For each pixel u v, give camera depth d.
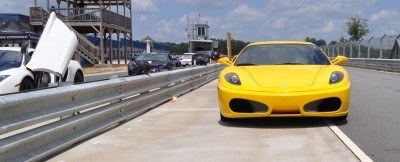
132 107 8.50
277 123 7.46
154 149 5.77
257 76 7.21
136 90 8.69
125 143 6.16
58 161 5.23
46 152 5.20
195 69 15.52
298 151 5.52
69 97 5.99
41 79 9.79
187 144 6.02
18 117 4.78
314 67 7.62
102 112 6.95
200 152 5.55
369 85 15.93
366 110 9.09
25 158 4.79
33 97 5.04
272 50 8.45
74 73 11.69
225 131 6.88
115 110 7.53
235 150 5.62
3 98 4.52
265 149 5.65
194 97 12.27
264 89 6.89
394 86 15.43
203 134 6.69
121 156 5.44
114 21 36.97
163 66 23.45
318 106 6.90
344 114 7.13
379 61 29.88
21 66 9.55
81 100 6.35
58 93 5.61
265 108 6.87
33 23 33.62
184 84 13.49
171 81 11.77
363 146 5.76
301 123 7.41
